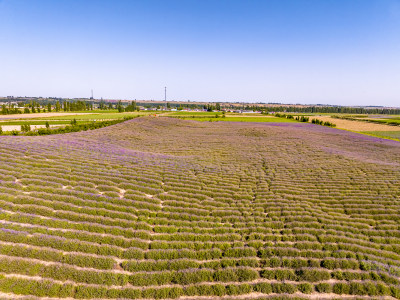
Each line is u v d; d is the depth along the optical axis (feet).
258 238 52.95
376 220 64.28
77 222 51.72
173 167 100.99
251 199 75.20
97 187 70.59
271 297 37.04
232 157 131.75
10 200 54.75
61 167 81.20
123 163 98.17
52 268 37.91
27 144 106.32
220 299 36.50
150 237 50.65
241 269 41.98
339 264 44.75
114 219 54.75
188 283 39.14
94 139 151.23
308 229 56.54
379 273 42.50
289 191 81.05
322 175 98.84
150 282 38.37
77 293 34.68
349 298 37.81
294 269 43.37
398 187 84.84
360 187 85.56
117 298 35.01
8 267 36.58
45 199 58.44
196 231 53.98
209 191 77.66
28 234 44.65
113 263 41.45
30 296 32.96
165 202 67.21
